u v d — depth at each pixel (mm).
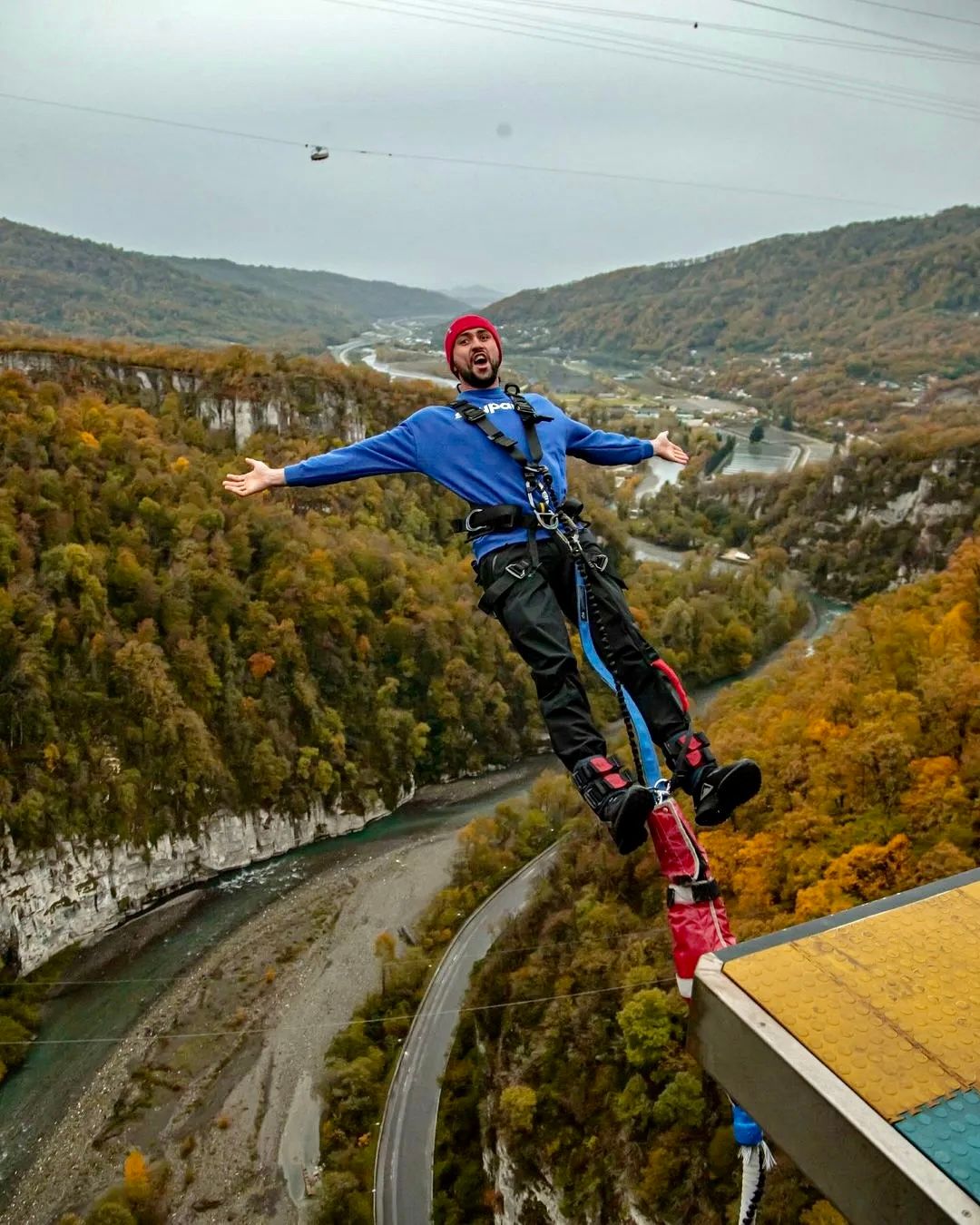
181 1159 39656
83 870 56812
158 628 69250
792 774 45875
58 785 57688
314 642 75938
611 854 49500
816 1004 3430
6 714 58625
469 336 6043
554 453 5828
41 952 53719
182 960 53469
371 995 48656
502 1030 42594
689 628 96375
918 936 3754
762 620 106500
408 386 125750
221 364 114188
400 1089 42625
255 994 50094
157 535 75750
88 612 64562
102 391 106875
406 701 78188
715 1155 31125
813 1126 3115
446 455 5738
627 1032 35250
